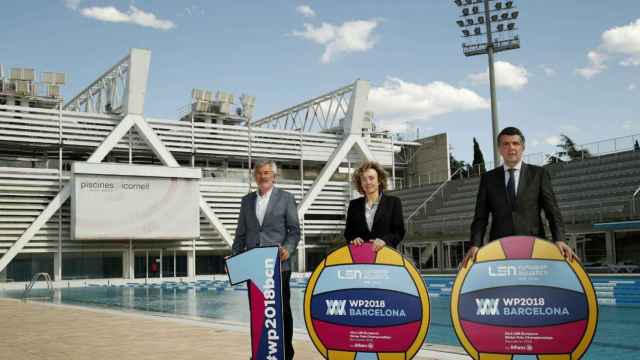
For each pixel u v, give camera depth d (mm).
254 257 5762
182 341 8906
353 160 53781
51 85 43250
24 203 41000
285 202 6672
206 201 47281
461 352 7594
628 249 30344
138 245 43812
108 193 41250
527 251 4836
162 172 43031
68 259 41812
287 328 6449
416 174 57500
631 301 17156
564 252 4766
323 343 5434
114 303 22609
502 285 4852
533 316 4777
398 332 5238
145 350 8086
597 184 35781
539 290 4781
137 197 42125
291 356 6445
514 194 5383
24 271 40875
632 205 30500
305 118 55594
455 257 40062
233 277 5770
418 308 5199
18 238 40281
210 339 9094
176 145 46562
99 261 42812
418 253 43281
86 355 7777
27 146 42656
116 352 7961
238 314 17531
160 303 22438
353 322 5359
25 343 9102
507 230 5312
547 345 4742
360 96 52906
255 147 49750
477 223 5523
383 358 5266
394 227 6066
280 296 5676
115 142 43438
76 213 40094
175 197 43531
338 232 52000
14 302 20375
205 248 46938
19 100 43281
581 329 4695
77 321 12531
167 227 43000
